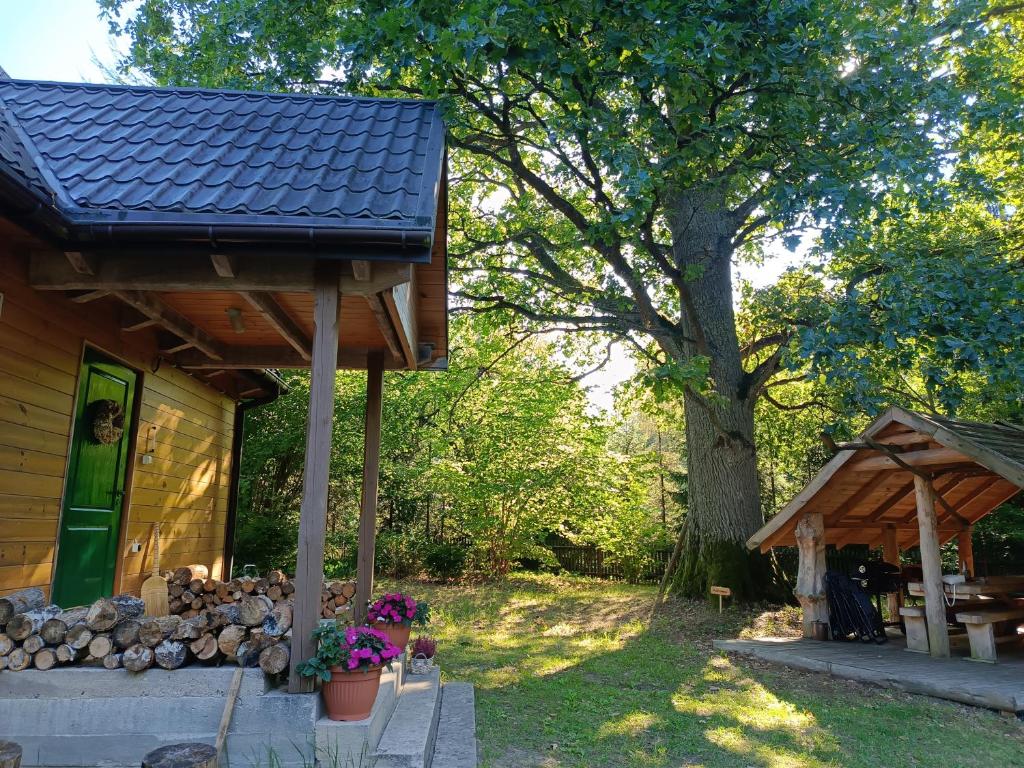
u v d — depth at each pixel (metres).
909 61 8.48
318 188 4.16
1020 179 10.43
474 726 5.03
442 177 5.54
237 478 8.77
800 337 8.11
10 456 4.27
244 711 3.61
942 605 7.89
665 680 7.10
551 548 19.86
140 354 6.12
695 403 12.23
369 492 6.25
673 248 12.59
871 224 9.03
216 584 5.54
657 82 7.56
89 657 3.75
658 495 22.64
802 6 6.92
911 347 7.91
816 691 6.72
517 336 16.11
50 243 3.72
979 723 5.64
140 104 5.89
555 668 7.63
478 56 7.16
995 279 7.84
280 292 4.17
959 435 7.18
